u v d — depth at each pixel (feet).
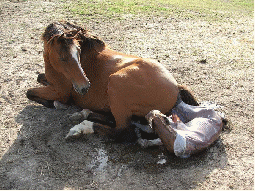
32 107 16.90
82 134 14.07
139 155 13.10
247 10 47.39
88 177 11.98
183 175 11.95
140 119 13.80
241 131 14.73
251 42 28.89
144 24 33.22
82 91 13.12
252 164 12.49
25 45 25.46
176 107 13.74
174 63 23.04
